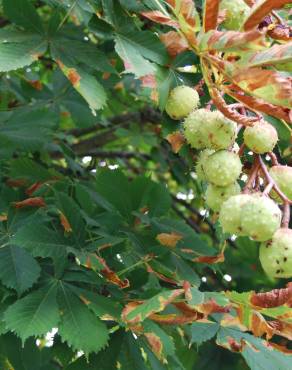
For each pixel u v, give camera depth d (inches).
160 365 65.2
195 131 61.3
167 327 70.0
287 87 55.0
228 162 59.2
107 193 70.3
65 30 65.3
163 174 119.4
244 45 55.9
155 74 64.1
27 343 65.1
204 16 58.5
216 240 97.5
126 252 69.6
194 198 102.2
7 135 70.9
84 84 62.2
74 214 65.6
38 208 67.7
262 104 56.9
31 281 62.7
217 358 87.4
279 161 72.9
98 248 65.4
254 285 95.1
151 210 70.7
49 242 64.4
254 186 59.7
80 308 62.0
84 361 64.0
